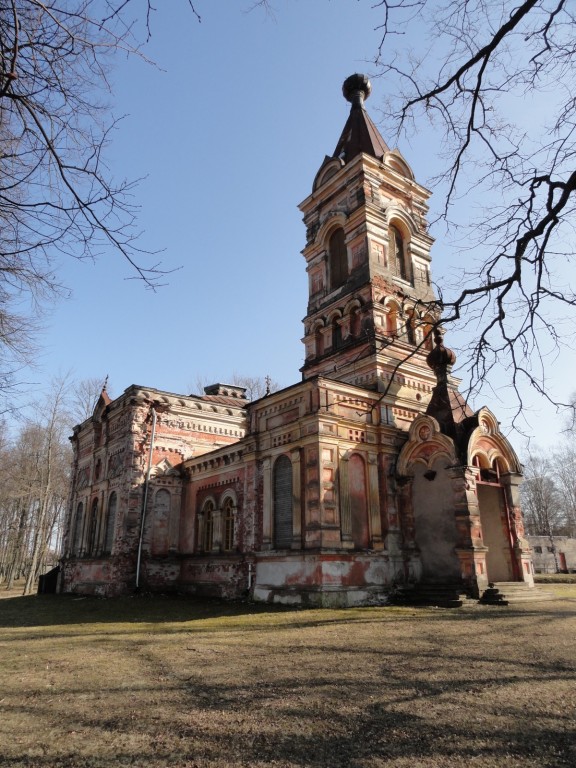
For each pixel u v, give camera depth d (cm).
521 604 1814
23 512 4956
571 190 656
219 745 528
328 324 2741
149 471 2850
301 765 475
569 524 6962
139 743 539
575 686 715
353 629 1312
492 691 696
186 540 2819
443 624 1360
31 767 484
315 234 3003
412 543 2161
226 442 3209
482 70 690
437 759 481
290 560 2020
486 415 2200
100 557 2898
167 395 3030
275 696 699
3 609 2403
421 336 2627
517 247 725
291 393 2234
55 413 4278
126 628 1524
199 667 904
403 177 2930
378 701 664
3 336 895
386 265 2669
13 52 508
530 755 486
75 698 722
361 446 2183
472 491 2011
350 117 3247
